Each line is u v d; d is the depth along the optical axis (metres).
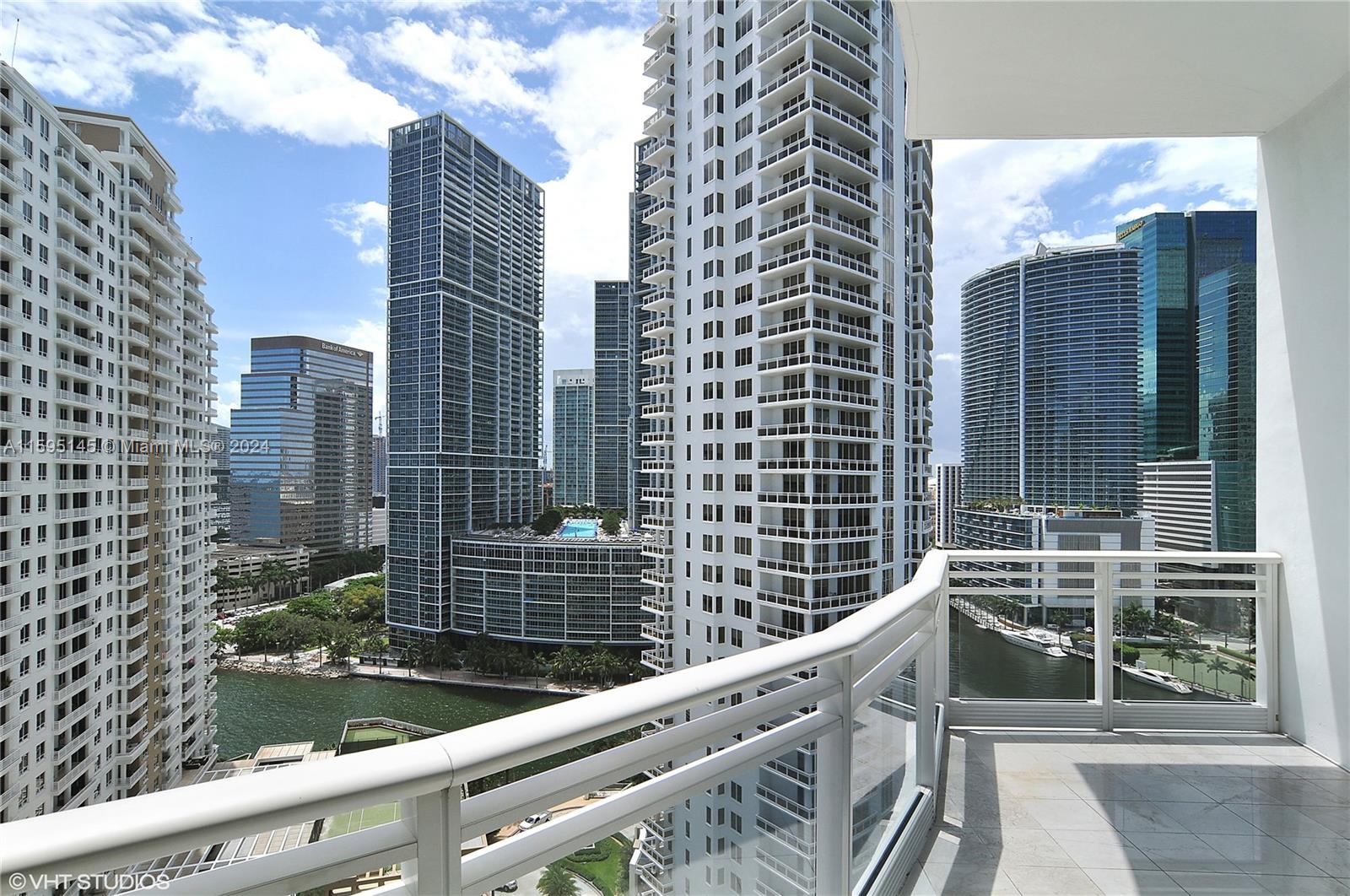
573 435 101.38
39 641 24.91
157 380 35.22
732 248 28.38
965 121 3.91
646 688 1.26
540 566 61.03
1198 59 3.27
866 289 27.33
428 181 71.62
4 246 24.61
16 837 0.67
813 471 24.53
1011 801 3.20
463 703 53.53
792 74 25.34
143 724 32.16
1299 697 3.89
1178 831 2.91
